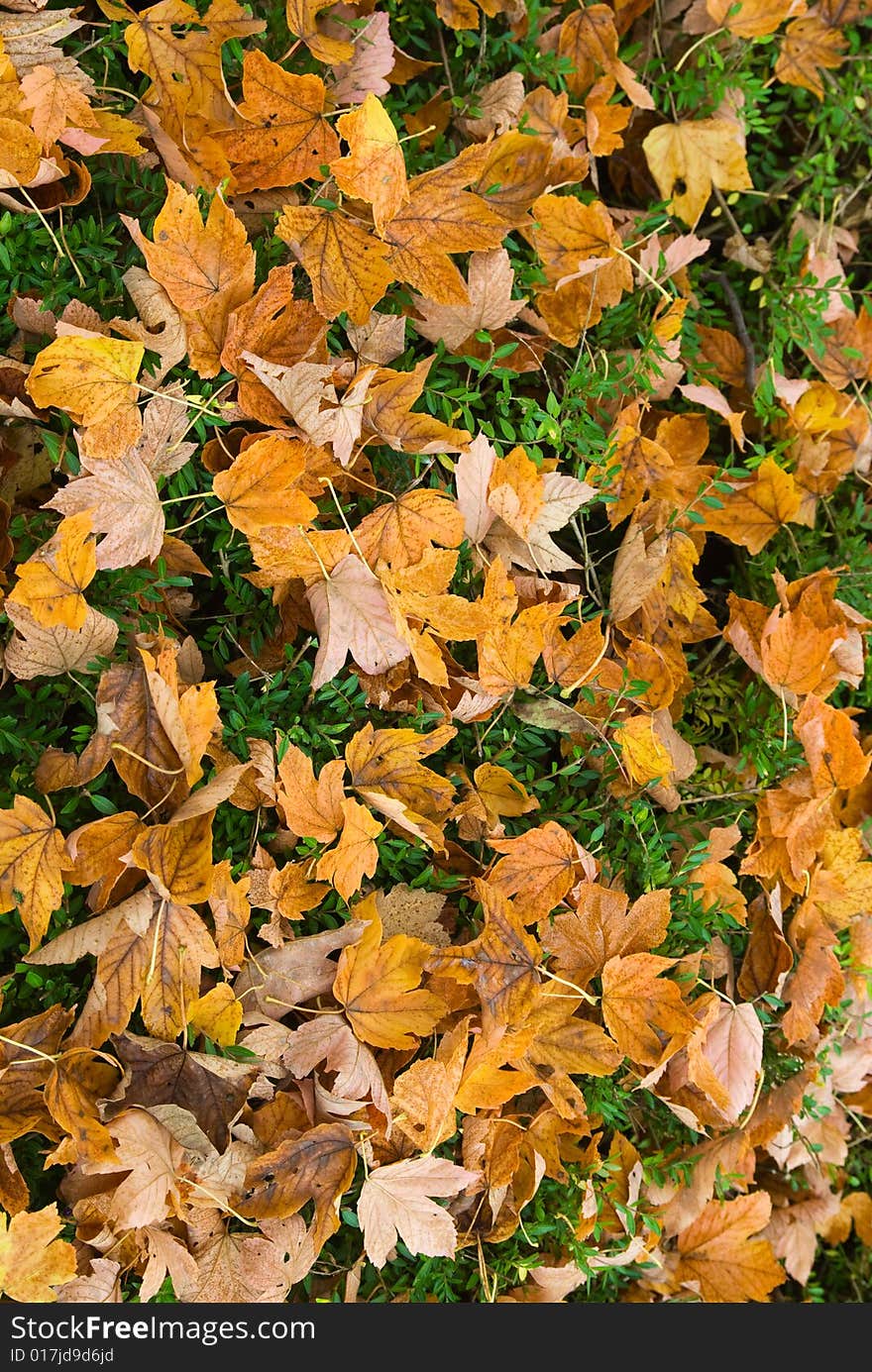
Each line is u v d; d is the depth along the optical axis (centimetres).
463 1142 156
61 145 148
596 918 155
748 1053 163
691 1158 166
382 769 152
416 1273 159
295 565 149
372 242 148
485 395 163
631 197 179
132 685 145
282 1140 149
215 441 149
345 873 147
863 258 186
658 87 173
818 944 167
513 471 153
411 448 152
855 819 177
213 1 148
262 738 150
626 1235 165
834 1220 183
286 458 146
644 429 172
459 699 158
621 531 170
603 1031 158
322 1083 152
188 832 143
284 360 149
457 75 164
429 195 150
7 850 140
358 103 155
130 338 145
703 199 170
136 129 148
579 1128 158
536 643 153
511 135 154
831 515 178
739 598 169
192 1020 145
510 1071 154
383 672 153
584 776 160
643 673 163
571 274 160
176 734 142
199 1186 145
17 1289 141
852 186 180
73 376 141
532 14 161
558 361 166
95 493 142
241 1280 150
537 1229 159
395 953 149
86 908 147
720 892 165
